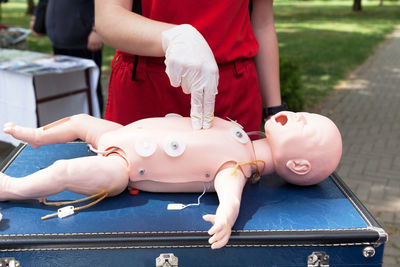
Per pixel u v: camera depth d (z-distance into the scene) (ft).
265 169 4.53
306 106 19.40
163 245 3.66
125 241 3.62
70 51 13.55
